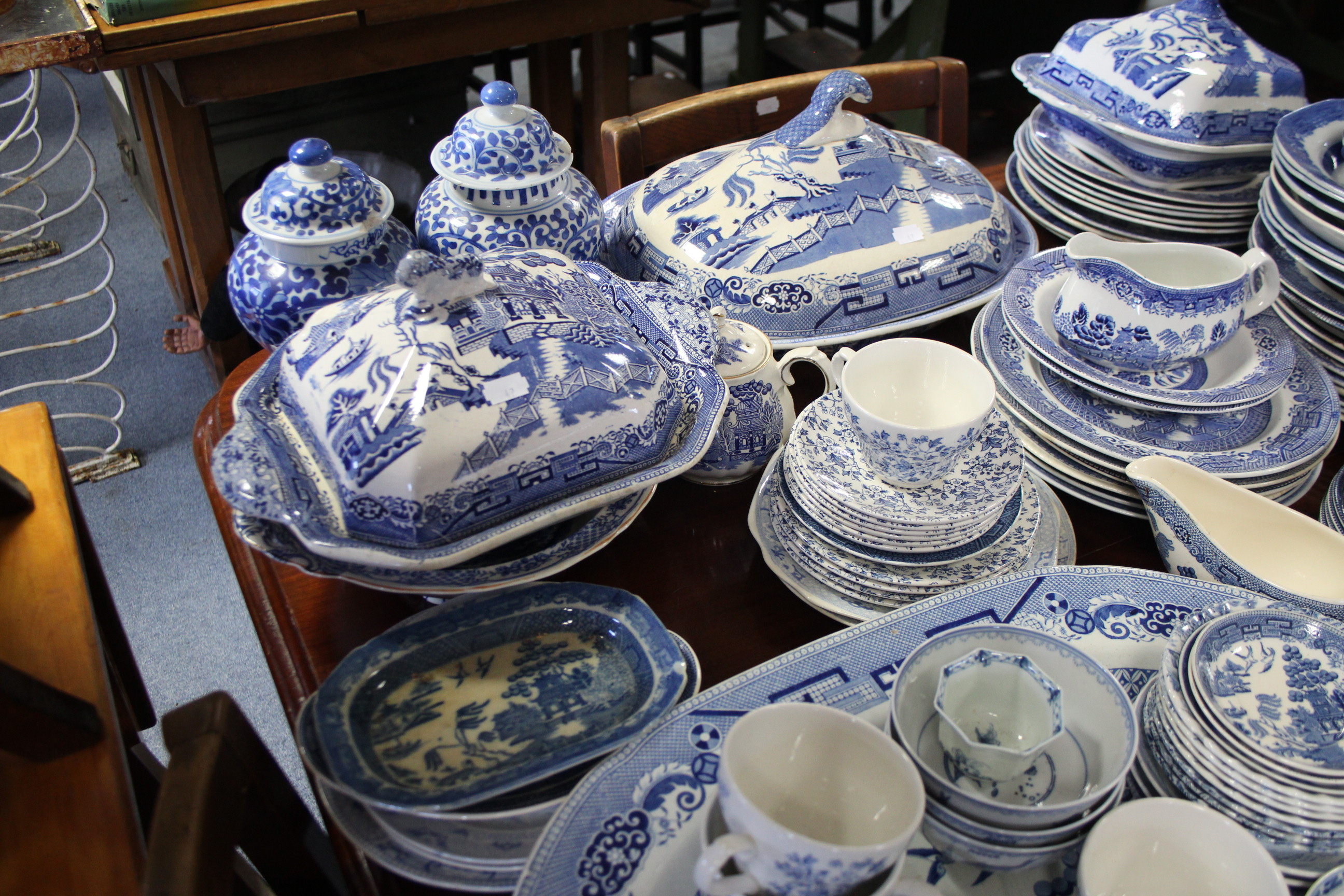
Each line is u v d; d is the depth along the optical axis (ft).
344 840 1.84
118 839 1.69
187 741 1.56
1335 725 1.69
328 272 2.29
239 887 1.90
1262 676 1.75
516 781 1.57
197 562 5.66
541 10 5.40
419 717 1.80
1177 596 2.01
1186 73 2.84
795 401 2.71
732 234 2.65
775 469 2.32
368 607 2.17
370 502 1.80
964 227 2.75
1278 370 2.35
